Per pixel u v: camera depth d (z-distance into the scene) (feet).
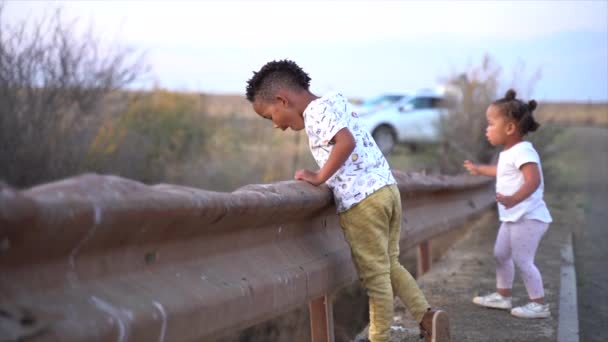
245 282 10.89
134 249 8.99
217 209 10.09
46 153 24.03
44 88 25.07
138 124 36.70
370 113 72.74
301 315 22.85
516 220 18.24
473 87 47.62
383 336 13.65
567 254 27.40
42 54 25.07
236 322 10.48
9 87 23.77
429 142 58.34
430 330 14.28
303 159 48.73
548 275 23.63
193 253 10.17
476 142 46.78
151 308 8.63
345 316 24.32
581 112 131.85
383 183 13.47
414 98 72.13
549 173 50.47
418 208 22.16
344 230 13.76
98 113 27.63
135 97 32.37
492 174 19.51
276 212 12.12
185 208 9.32
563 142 58.39
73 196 7.75
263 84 13.34
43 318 7.19
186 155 41.86
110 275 8.58
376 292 13.51
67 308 7.66
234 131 47.62
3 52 24.07
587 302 23.65
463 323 18.21
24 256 7.38
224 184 39.88
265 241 12.39
